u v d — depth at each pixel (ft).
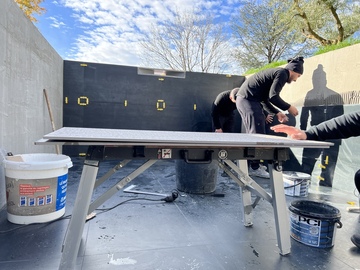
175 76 18.61
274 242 5.87
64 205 7.00
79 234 4.25
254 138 5.31
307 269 4.79
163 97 18.40
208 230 6.42
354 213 8.02
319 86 11.90
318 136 6.06
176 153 4.65
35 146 10.32
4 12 7.06
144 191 9.69
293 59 12.13
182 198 9.02
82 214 4.25
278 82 11.49
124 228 6.33
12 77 7.67
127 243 5.56
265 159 5.18
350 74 10.30
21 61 8.48
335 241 6.02
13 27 7.74
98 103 17.16
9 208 6.29
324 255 5.35
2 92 6.90
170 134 5.42
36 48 10.28
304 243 5.80
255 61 31.09
